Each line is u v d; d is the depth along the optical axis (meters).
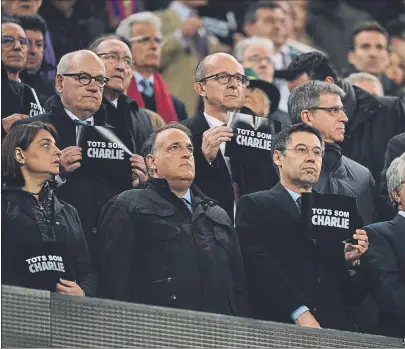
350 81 30.30
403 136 28.77
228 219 24.80
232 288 24.61
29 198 23.50
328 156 27.02
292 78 28.67
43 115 24.23
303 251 25.53
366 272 26.38
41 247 23.34
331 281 25.78
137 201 24.00
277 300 25.20
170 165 24.34
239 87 26.03
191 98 29.95
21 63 25.02
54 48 26.69
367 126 28.56
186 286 23.98
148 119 25.94
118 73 25.47
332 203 25.84
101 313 23.73
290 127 25.95
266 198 25.55
